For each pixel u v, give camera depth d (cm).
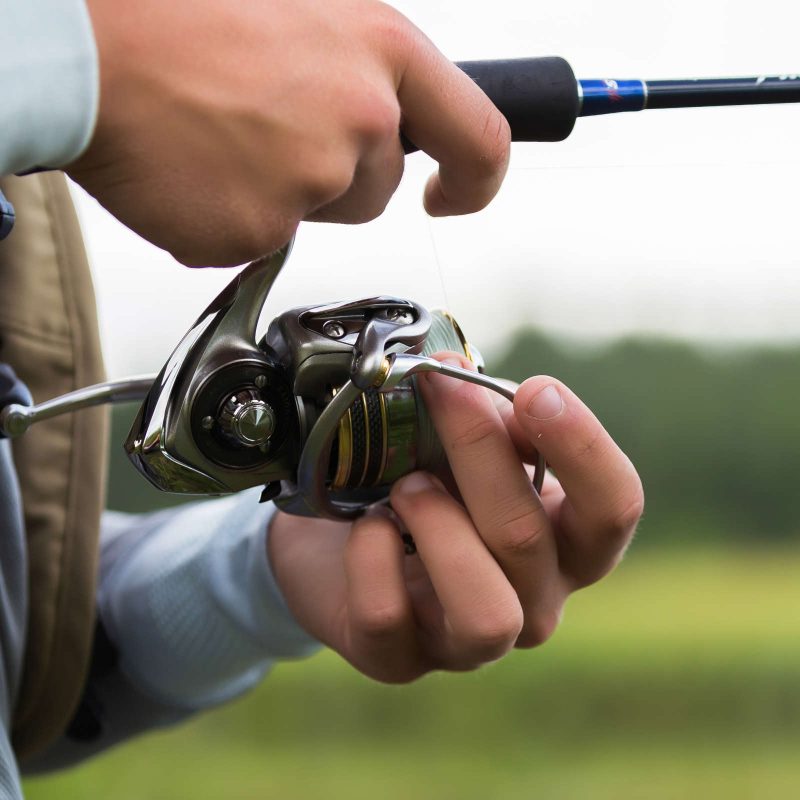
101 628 139
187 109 70
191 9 70
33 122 66
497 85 94
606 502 96
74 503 121
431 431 97
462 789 526
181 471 87
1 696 108
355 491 100
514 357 621
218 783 533
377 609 99
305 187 72
